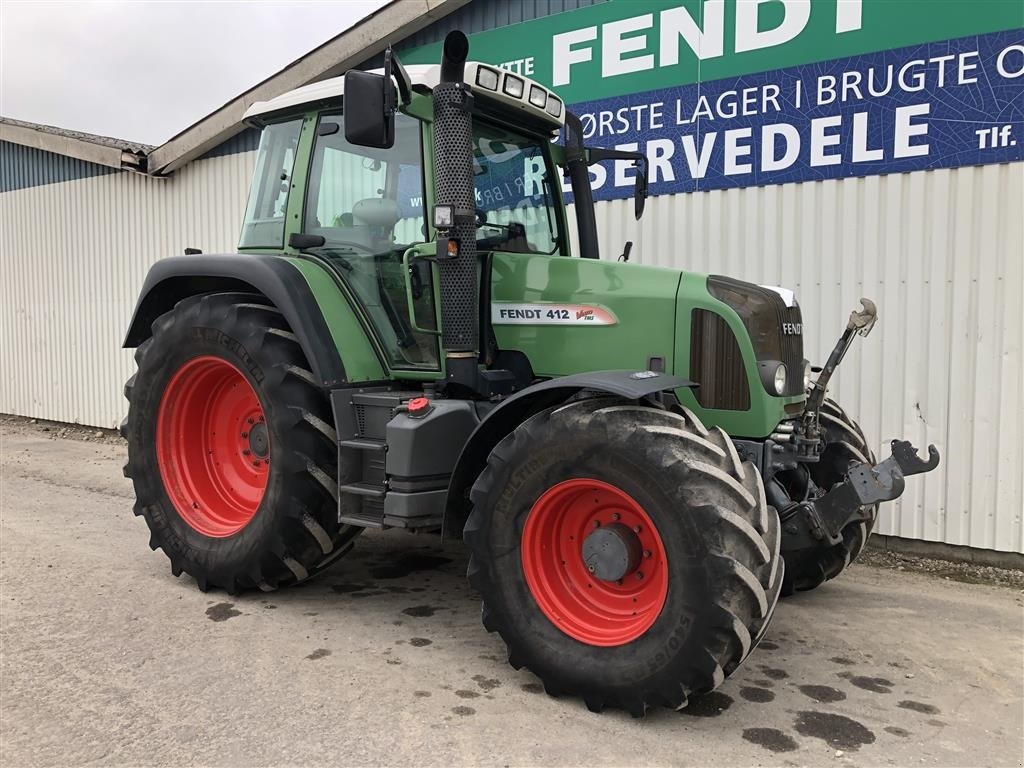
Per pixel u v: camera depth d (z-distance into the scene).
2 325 10.17
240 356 3.65
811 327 4.89
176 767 2.35
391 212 3.64
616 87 5.55
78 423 9.46
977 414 4.42
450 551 4.75
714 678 2.49
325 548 3.63
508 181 3.88
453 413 3.27
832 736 2.61
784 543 3.07
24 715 2.65
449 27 6.26
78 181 9.06
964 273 4.41
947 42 4.36
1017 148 4.22
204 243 8.05
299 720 2.63
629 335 3.29
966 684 3.02
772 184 4.99
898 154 4.55
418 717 2.67
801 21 4.80
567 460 2.74
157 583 4.02
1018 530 4.36
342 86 3.69
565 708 2.75
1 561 4.36
